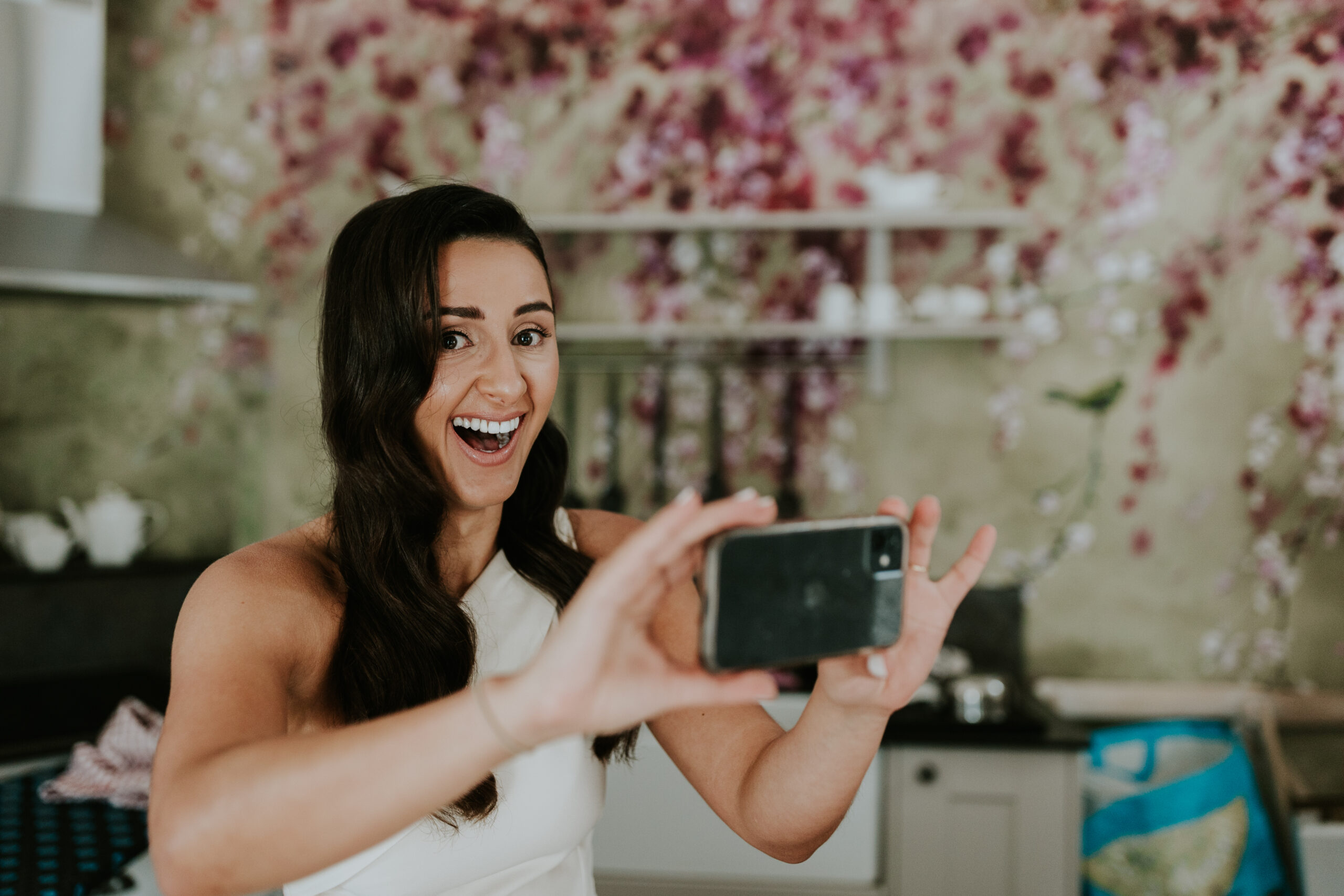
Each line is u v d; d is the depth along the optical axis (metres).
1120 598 2.44
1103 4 2.40
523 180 2.55
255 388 2.62
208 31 2.61
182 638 0.67
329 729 0.79
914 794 1.93
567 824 0.87
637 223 2.35
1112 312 2.43
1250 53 2.37
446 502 0.83
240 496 2.62
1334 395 2.38
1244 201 2.39
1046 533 2.46
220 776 0.50
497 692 0.47
